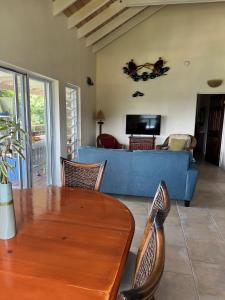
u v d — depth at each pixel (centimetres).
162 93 662
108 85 687
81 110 565
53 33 394
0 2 260
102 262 103
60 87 436
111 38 632
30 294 84
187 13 613
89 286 88
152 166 356
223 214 338
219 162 664
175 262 226
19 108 339
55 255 107
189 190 353
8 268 98
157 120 661
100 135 666
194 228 295
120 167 367
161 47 642
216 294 187
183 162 345
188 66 636
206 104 861
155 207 131
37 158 406
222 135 653
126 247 116
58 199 176
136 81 670
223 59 616
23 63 309
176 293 187
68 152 518
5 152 121
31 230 129
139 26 641
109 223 140
